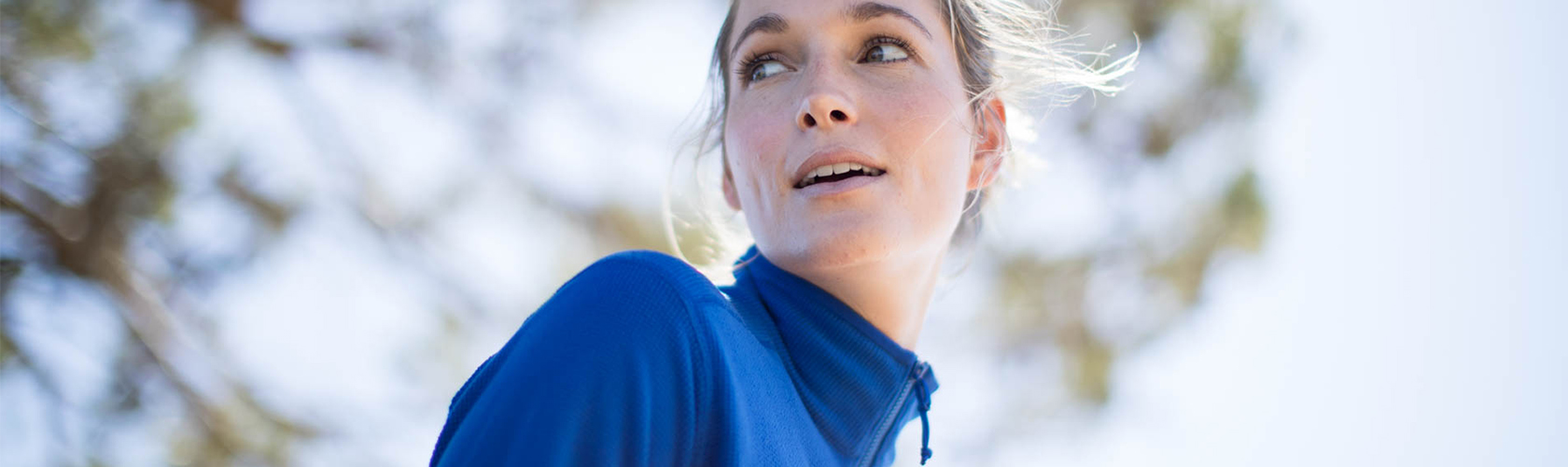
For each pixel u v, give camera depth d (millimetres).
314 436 4121
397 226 4016
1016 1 1767
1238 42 4656
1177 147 4676
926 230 1408
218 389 3961
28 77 3576
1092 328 5000
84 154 3664
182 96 3740
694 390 1101
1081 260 4895
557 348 1066
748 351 1215
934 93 1445
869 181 1364
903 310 1474
